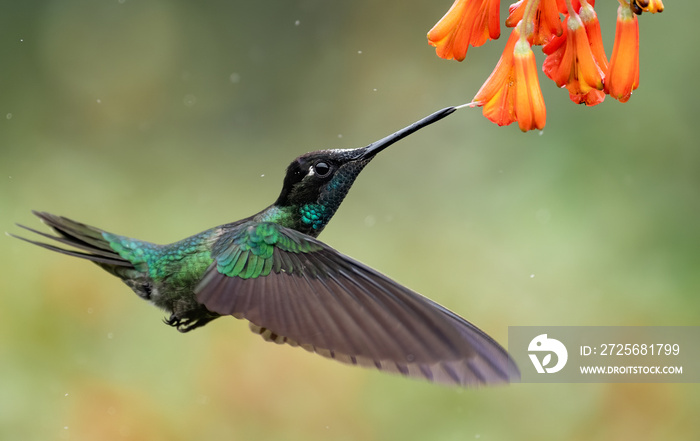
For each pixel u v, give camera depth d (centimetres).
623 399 990
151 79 1703
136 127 1664
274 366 1011
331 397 1002
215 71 1775
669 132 1291
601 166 1312
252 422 990
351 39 1809
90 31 1680
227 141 1731
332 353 371
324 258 420
